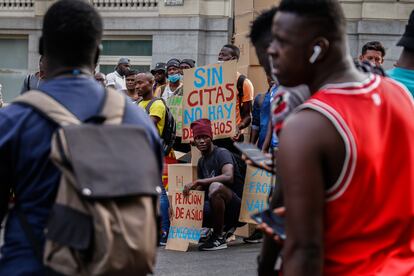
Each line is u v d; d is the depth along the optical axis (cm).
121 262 274
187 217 820
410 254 279
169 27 2009
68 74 305
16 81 2155
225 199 804
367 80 273
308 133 255
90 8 309
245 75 966
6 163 291
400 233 275
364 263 269
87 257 277
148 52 2048
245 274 690
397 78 379
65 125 287
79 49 305
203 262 746
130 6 2048
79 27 303
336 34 269
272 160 309
